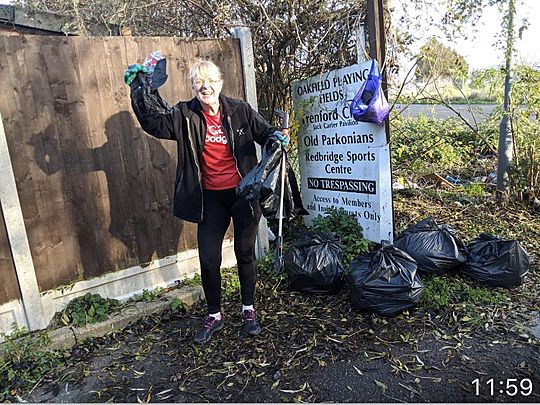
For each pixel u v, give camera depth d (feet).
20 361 9.06
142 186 11.19
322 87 13.84
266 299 11.27
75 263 10.42
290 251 11.63
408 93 16.48
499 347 8.86
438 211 17.02
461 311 10.18
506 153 17.44
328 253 11.28
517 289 11.12
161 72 8.63
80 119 10.11
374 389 7.85
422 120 23.86
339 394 7.78
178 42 11.30
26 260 9.64
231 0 14.02
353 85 12.70
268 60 15.08
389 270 10.07
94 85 10.21
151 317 10.73
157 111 8.58
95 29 16.17
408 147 21.08
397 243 12.10
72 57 9.86
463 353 8.73
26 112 9.43
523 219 16.01
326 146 14.25
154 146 11.25
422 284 10.20
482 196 18.62
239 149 9.39
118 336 10.09
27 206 9.65
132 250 11.22
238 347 9.36
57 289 10.22
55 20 16.26
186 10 15.11
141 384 8.38
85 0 15.62
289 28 14.11
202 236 9.44
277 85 15.46
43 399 8.12
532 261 12.74
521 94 16.66
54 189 9.95
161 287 11.78
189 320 10.65
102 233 10.73
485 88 17.90
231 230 12.92
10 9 15.55
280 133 9.51
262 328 9.98
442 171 23.03
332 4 13.71
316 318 10.29
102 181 10.57
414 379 8.05
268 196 9.03
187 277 12.25
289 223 15.55
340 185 14.06
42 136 9.67
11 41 9.10
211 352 9.26
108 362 9.14
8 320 9.73
